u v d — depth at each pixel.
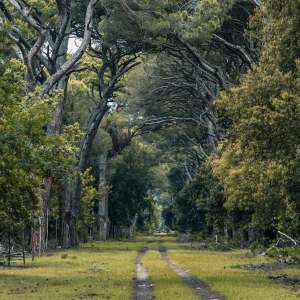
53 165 30.69
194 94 75.62
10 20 49.69
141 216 179.75
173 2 52.50
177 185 151.00
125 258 50.84
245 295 22.30
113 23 52.31
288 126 25.67
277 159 26.70
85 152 72.75
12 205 32.41
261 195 29.58
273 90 26.84
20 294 23.52
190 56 61.50
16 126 26.47
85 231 94.62
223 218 67.75
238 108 27.84
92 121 73.12
